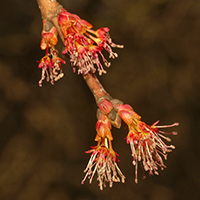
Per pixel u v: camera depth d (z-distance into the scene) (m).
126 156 0.80
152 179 0.77
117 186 0.76
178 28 0.83
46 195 0.71
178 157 0.78
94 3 0.86
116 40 0.84
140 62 0.84
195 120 0.80
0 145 0.72
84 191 0.75
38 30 0.80
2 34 0.77
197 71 0.82
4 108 0.74
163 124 0.81
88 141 0.80
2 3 0.78
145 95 0.82
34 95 0.78
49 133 0.77
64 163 0.76
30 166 0.72
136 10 0.85
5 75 0.75
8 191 0.69
